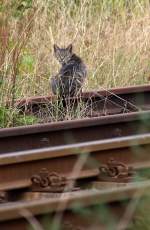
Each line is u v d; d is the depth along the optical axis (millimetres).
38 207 7367
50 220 7395
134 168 9367
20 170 8992
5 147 10469
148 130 10945
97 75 14984
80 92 13328
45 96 13094
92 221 7512
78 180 9180
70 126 10836
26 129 10578
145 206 7566
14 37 13766
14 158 8930
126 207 7680
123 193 7641
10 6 13867
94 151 9320
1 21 13531
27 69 14883
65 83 13484
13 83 12922
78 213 7500
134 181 8734
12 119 12258
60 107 12898
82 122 10922
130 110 13109
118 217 7625
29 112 12695
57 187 8859
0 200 8758
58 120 12516
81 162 8867
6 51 13273
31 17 14227
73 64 14016
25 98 12812
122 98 13367
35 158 9016
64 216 7500
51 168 9141
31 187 8945
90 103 13133
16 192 8984
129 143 9461
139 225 7461
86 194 7594
